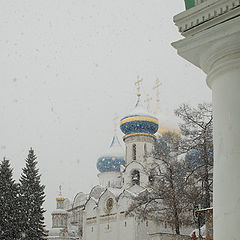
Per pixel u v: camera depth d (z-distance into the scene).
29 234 44.47
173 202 33.03
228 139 5.41
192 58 6.23
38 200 46.94
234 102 5.48
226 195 5.27
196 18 5.84
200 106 34.19
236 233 5.07
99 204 51.09
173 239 33.09
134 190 50.62
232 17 5.52
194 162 33.53
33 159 49.06
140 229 44.28
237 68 5.57
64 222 62.97
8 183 44.94
